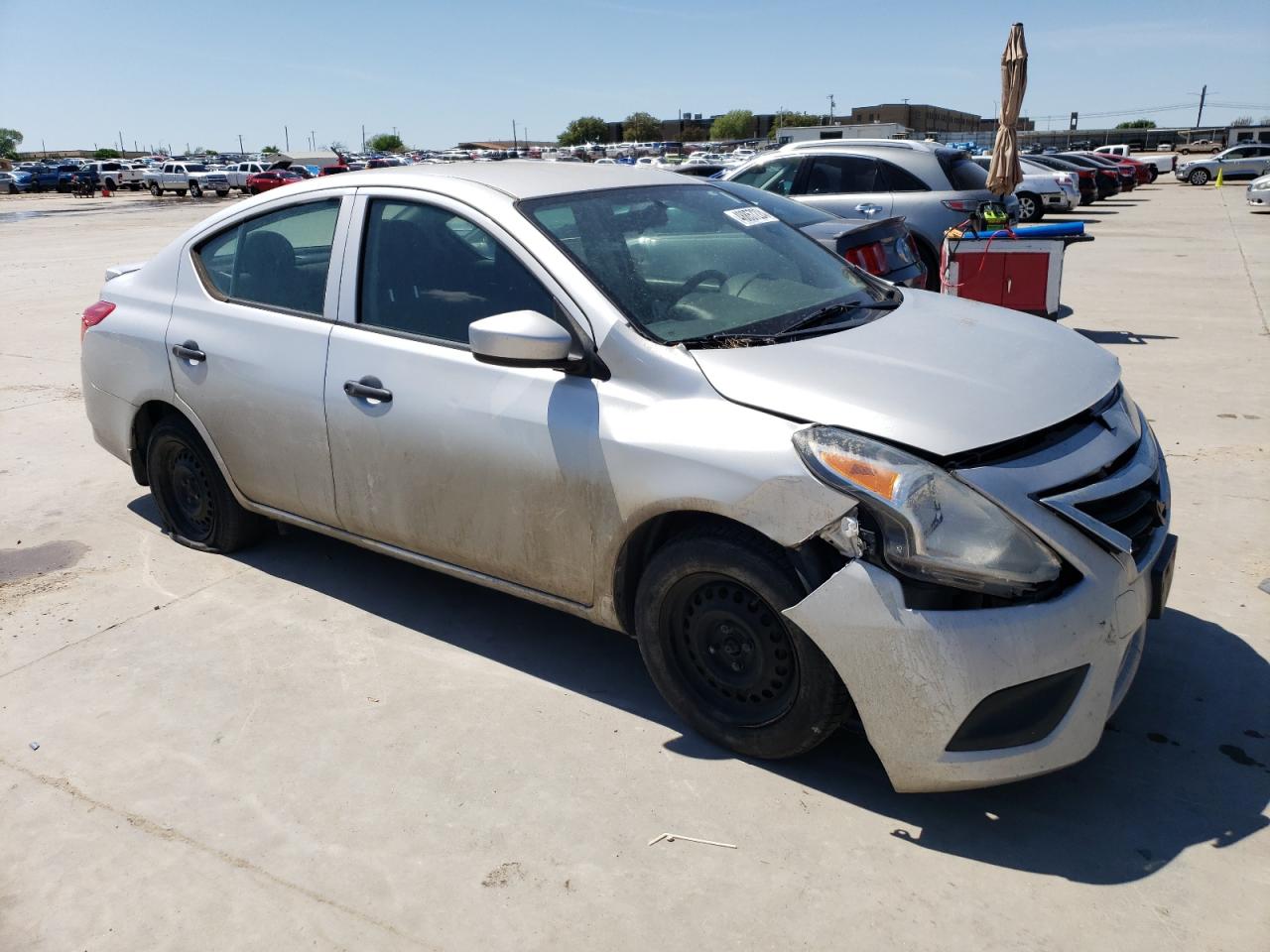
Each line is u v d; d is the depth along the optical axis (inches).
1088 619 94.7
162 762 118.0
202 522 175.0
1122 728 118.2
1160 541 107.7
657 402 111.2
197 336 157.9
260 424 150.3
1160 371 285.0
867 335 119.3
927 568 94.0
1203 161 1517.0
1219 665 130.1
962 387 105.4
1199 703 122.4
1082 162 1063.0
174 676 136.3
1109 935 88.7
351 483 140.9
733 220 145.9
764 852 100.3
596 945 89.8
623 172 150.1
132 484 213.3
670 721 123.2
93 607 156.9
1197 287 444.1
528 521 122.6
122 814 109.3
